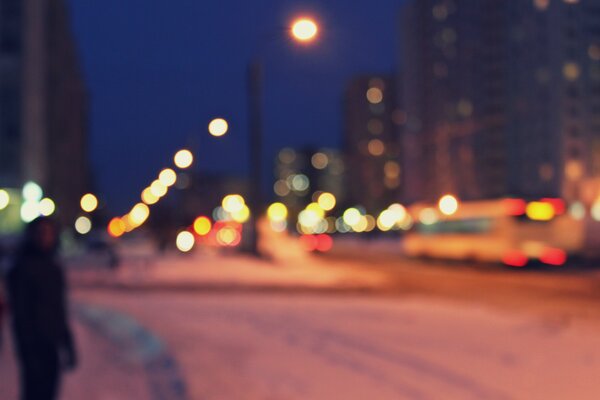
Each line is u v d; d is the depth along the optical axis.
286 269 47.03
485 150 117.75
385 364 12.80
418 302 27.47
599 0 100.62
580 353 14.34
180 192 72.75
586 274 45.03
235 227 89.31
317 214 164.75
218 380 11.18
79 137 141.25
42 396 7.76
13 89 73.38
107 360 13.32
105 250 61.53
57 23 98.00
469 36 123.12
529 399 9.92
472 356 13.81
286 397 9.94
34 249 7.80
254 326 18.81
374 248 91.38
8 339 16.00
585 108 100.19
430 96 134.25
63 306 7.86
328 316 21.58
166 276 40.78
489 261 49.38
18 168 72.94
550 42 101.12
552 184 100.62
